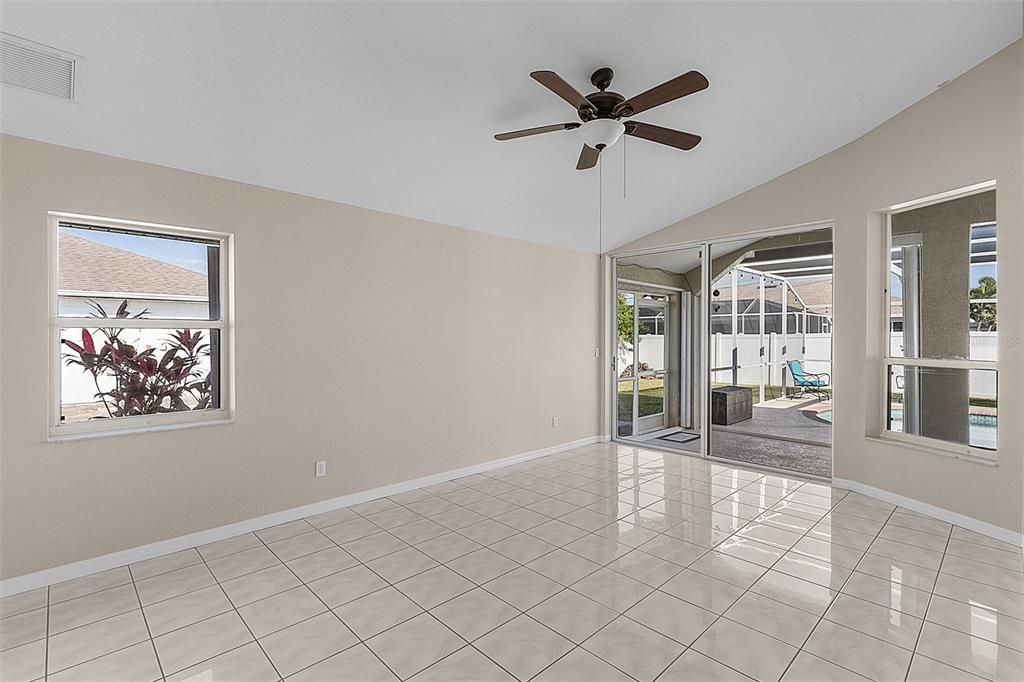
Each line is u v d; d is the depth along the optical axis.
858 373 4.23
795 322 4.80
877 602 2.52
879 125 3.98
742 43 2.82
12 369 2.63
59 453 2.76
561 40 2.60
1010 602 2.51
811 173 4.49
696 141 2.83
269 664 2.10
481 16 2.40
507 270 5.18
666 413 5.82
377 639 2.26
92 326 2.95
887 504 3.95
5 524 2.62
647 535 3.38
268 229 3.52
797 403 4.81
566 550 3.15
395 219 4.24
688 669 2.05
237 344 3.38
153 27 2.23
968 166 3.39
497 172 3.94
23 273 2.66
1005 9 2.74
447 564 2.97
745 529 3.47
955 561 2.95
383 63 2.63
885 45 2.98
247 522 3.43
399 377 4.27
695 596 2.60
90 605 2.53
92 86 2.43
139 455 3.02
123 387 3.08
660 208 5.10
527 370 5.40
